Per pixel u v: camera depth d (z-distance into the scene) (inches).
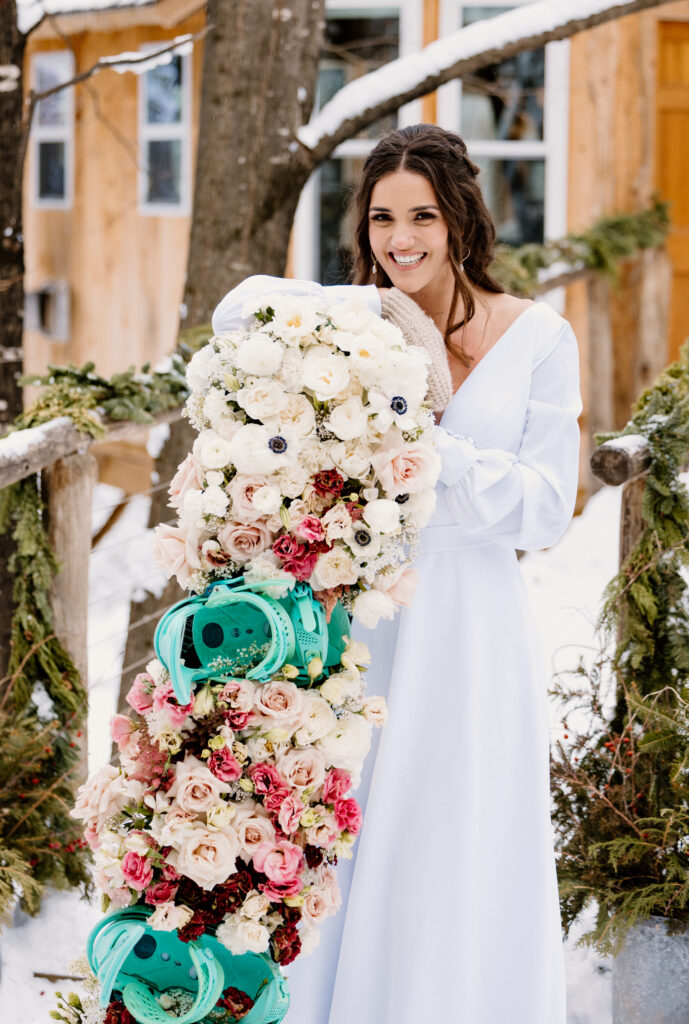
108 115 312.3
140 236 311.7
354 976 85.8
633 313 270.8
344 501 75.6
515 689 87.6
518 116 268.2
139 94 305.6
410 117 269.3
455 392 89.0
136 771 72.6
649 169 266.7
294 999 88.9
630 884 102.4
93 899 122.7
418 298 92.9
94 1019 74.5
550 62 265.0
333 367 74.0
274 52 155.1
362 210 92.5
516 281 234.2
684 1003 97.0
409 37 266.2
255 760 72.6
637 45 262.1
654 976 97.3
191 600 73.7
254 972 73.8
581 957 112.2
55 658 125.4
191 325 160.6
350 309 76.6
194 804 69.6
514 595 88.5
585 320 269.4
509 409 88.0
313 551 74.0
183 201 301.3
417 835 85.1
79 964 75.5
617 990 100.4
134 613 163.8
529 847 87.6
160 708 71.8
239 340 77.0
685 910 98.6
